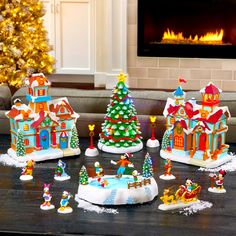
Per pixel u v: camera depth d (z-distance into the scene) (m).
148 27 7.08
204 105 3.20
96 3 7.06
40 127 3.27
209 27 7.00
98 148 3.48
